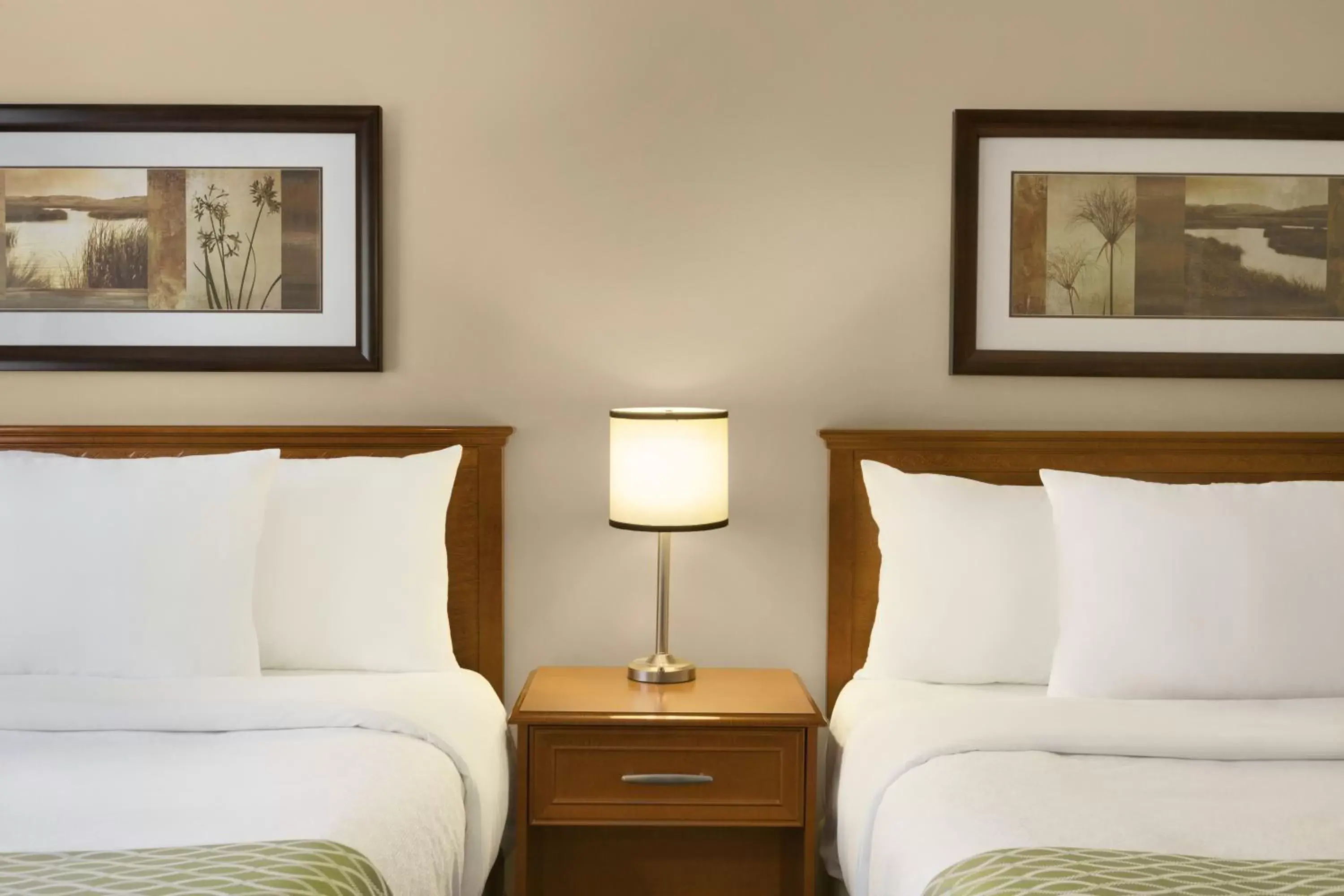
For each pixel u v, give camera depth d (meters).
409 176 2.81
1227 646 2.18
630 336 2.83
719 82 2.81
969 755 1.94
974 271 2.81
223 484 2.36
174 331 2.82
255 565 2.44
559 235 2.82
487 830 2.10
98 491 2.33
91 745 1.93
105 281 2.81
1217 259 2.82
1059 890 1.34
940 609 2.53
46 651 2.23
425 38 2.79
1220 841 1.56
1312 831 1.60
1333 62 2.81
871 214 2.82
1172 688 2.19
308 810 1.62
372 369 2.80
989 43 2.80
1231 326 2.83
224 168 2.80
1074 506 2.35
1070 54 2.81
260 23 2.79
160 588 2.26
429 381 2.83
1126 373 2.80
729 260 2.82
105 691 2.14
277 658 2.45
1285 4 2.80
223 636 2.28
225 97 2.79
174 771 1.80
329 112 2.76
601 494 2.84
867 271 2.83
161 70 2.79
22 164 2.79
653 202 2.81
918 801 1.79
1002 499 2.60
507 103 2.80
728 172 2.81
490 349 2.83
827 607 2.81
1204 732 1.97
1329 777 1.84
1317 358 2.81
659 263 2.82
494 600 2.80
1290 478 2.78
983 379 2.83
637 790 2.39
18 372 2.81
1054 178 2.81
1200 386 2.83
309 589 2.47
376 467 2.60
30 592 2.24
